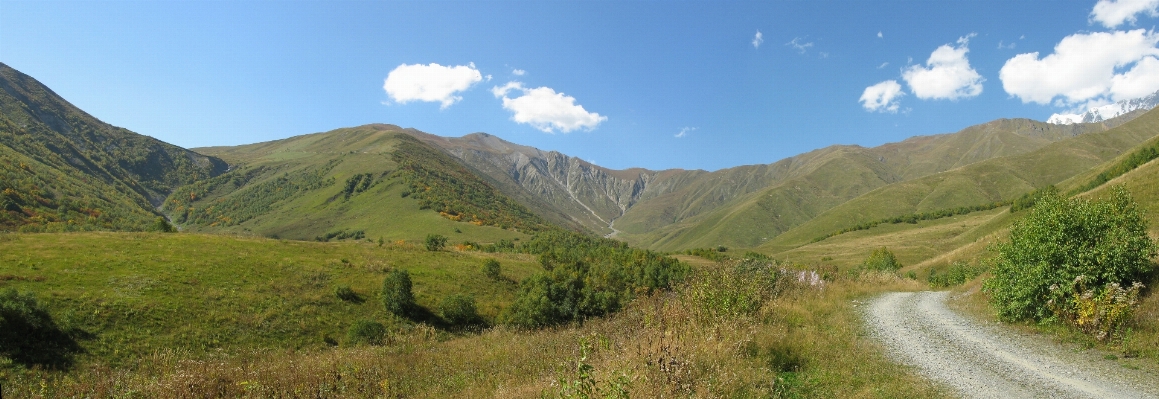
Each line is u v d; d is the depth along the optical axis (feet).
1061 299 37.83
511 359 45.37
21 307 75.92
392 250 183.52
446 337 113.70
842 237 547.08
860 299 59.47
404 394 39.37
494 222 549.13
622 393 19.74
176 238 149.59
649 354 23.84
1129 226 39.27
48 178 404.77
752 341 30.76
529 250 303.48
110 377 55.98
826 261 381.81
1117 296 32.71
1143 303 36.01
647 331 31.24
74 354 77.66
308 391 38.91
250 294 115.65
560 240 391.24
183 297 105.91
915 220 558.15
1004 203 535.60
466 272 166.61
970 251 168.25
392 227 501.15
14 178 353.92
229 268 127.54
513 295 157.28
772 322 38.22
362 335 103.55
